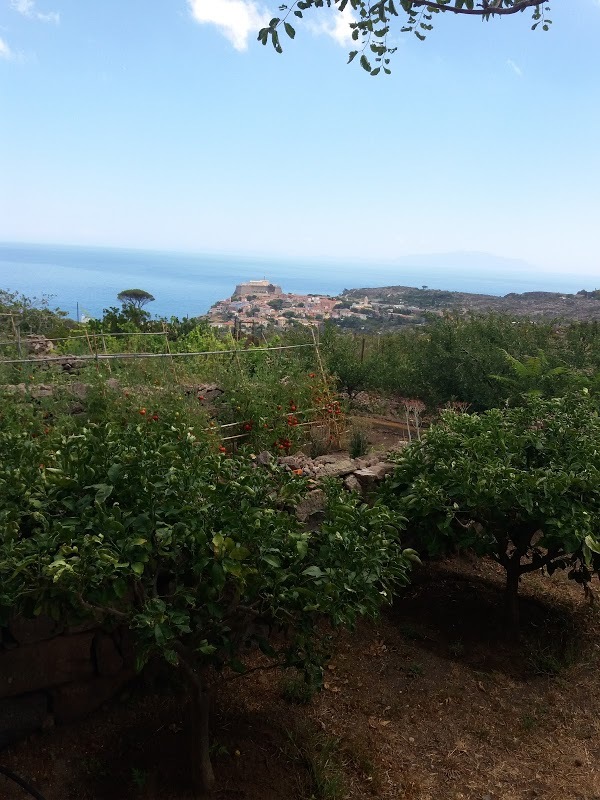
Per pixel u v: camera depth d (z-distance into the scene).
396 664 3.88
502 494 3.72
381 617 4.36
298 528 2.70
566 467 3.95
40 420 5.30
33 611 2.25
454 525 4.16
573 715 3.53
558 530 3.61
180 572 2.61
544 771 3.07
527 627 4.40
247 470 2.74
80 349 10.36
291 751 2.99
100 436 2.69
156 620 2.13
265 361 8.63
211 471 2.74
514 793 2.91
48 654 2.92
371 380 10.49
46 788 2.65
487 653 4.07
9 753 2.82
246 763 2.87
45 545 2.13
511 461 4.09
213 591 2.36
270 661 3.73
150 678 3.32
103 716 3.12
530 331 10.34
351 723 3.30
